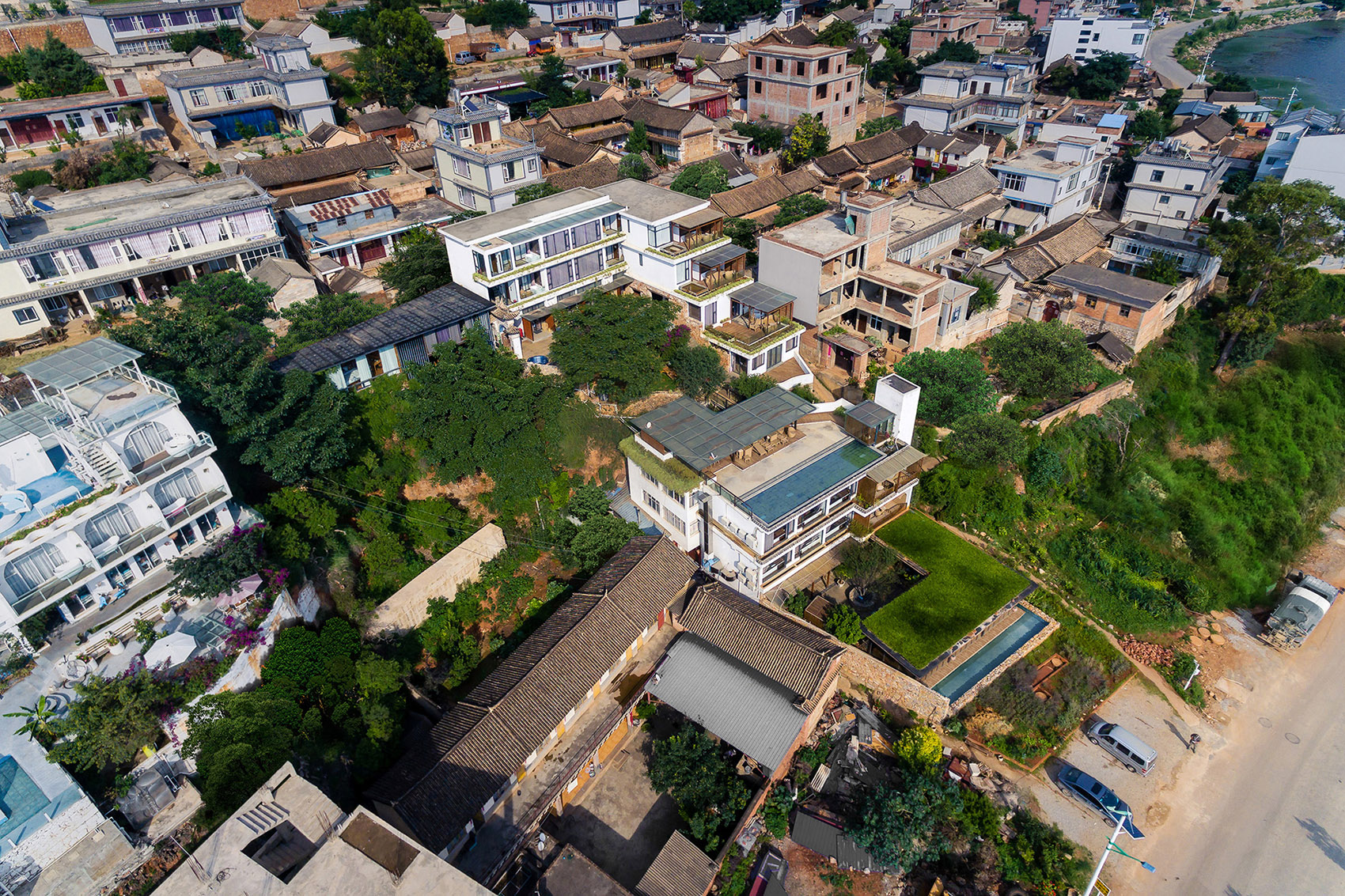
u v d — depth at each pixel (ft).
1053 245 215.51
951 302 178.19
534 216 167.02
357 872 71.05
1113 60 361.10
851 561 137.69
